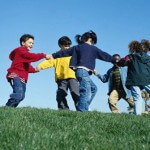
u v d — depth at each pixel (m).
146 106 14.15
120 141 6.02
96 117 8.68
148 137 6.24
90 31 11.98
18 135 5.93
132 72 11.77
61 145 5.53
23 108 9.95
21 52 12.03
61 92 13.64
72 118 8.35
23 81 12.08
